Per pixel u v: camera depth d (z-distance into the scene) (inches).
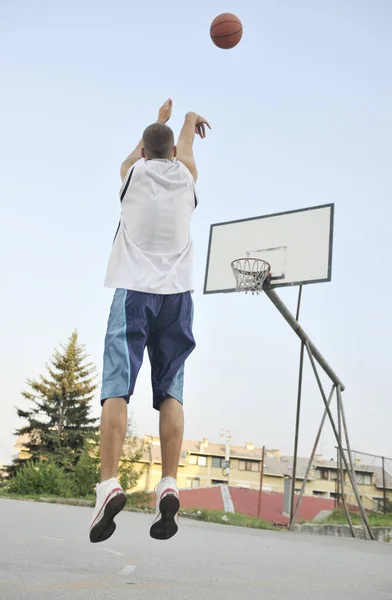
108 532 77.8
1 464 1414.9
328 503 1111.6
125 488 693.3
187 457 2158.0
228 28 201.9
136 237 92.4
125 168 100.7
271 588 107.2
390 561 214.1
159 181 94.9
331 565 171.6
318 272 454.9
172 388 89.0
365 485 1085.1
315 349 479.5
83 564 117.6
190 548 183.8
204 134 115.1
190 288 92.9
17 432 1470.2
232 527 415.2
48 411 1496.1
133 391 83.4
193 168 101.7
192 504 1045.2
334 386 521.3
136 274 89.4
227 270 493.7
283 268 470.6
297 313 482.0
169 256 92.7
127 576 106.0
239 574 126.1
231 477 2148.1
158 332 90.4
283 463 2247.8
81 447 1454.2
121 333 85.6
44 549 137.9
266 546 234.5
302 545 268.5
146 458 1771.7
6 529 188.4
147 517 398.6
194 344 92.0
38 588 82.9
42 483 682.2
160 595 86.9
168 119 111.6
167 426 86.8
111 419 80.3
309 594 103.1
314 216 473.4
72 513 340.2
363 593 110.6
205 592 94.3
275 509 1082.1
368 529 477.7
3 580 87.4
